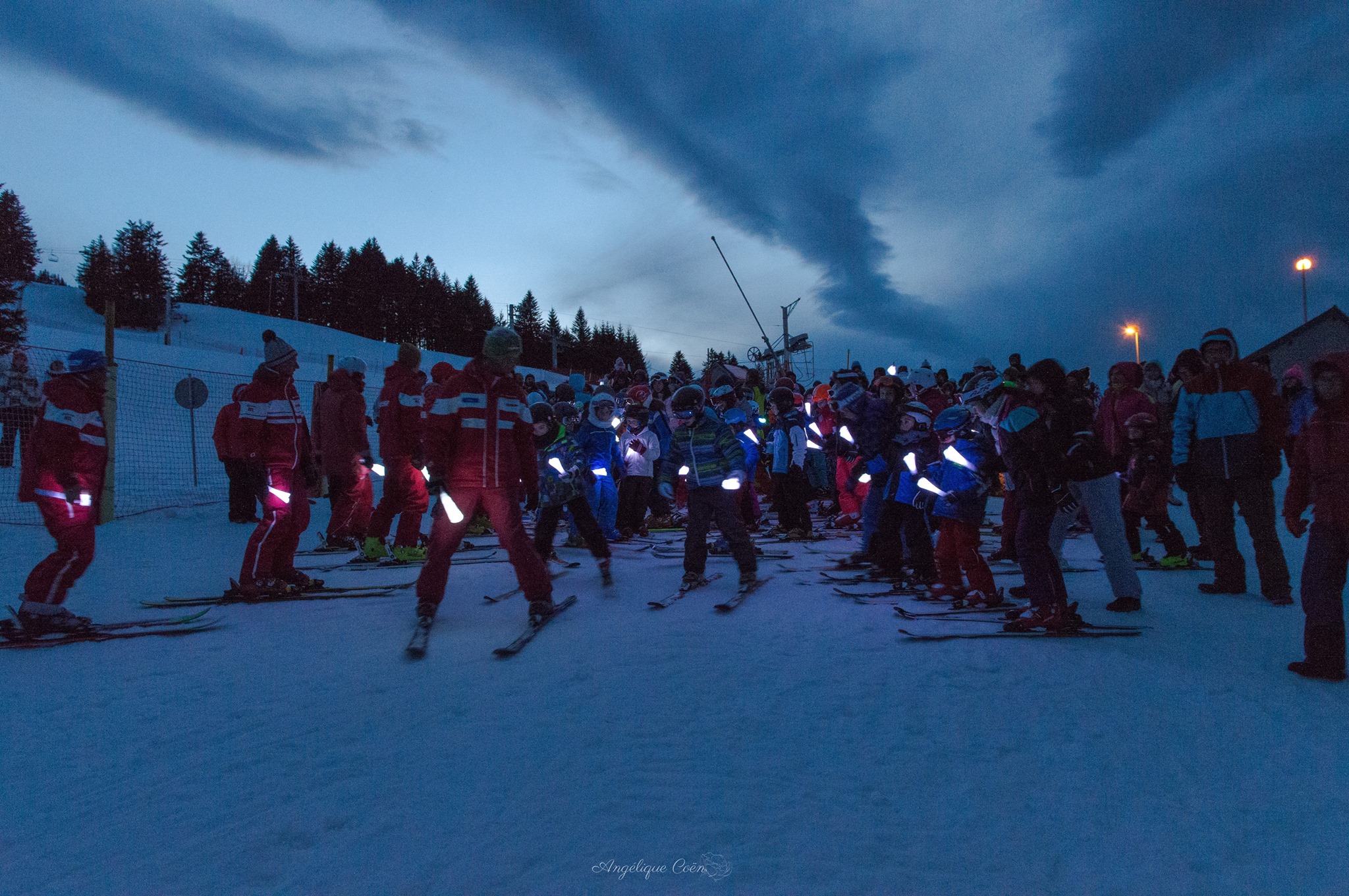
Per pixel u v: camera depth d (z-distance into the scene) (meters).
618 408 12.33
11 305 41.53
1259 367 5.89
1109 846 2.30
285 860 2.19
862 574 6.86
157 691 3.62
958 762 2.87
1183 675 3.91
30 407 12.02
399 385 7.52
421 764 2.82
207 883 2.08
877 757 2.90
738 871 2.14
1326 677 3.82
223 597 5.60
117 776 2.74
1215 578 6.04
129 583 6.30
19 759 2.88
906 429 6.32
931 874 2.14
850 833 2.36
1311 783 2.71
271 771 2.77
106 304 10.01
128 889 2.06
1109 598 5.89
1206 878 2.14
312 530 10.02
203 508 11.29
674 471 6.26
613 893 2.03
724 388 9.92
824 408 11.96
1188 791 2.66
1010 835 2.36
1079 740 3.07
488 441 4.84
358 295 127.50
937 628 4.89
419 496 7.68
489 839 2.30
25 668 4.00
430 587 4.77
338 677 3.83
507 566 7.25
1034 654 4.27
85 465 4.68
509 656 4.18
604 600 5.77
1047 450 4.68
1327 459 3.88
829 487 11.82
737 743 3.02
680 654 4.25
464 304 137.38
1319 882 2.11
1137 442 7.21
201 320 80.38
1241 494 5.73
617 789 2.62
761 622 5.03
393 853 2.22
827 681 3.79
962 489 5.51
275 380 5.79
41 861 2.20
